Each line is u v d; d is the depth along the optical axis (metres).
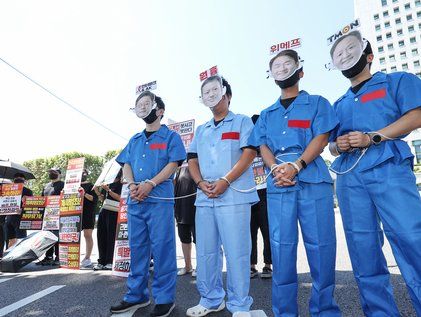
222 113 2.80
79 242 4.90
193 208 4.24
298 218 2.09
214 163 2.64
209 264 2.63
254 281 3.66
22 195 5.94
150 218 2.72
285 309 2.01
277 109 2.30
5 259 4.83
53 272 4.68
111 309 2.67
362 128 2.00
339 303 2.70
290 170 2.00
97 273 4.51
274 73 2.26
